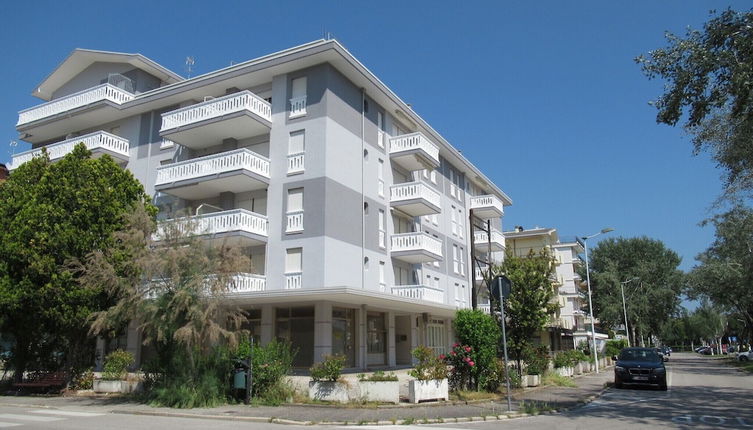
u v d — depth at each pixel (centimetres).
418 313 3077
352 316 2459
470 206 4181
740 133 1814
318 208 2316
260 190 2528
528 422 1258
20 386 1994
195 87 2703
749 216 3016
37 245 1836
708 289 4634
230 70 2597
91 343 2148
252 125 2488
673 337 11619
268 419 1275
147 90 3131
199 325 1513
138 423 1216
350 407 1460
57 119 3069
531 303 2081
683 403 1692
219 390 1553
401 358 2964
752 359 5094
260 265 2428
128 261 1647
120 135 3045
